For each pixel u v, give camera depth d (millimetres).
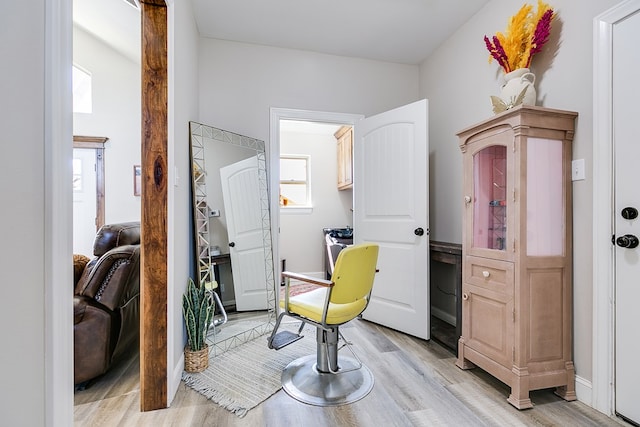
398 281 2689
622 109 1490
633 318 1450
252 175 2861
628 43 1463
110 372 2018
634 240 1437
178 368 1817
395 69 3295
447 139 2859
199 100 2805
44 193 686
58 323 711
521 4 2061
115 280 1836
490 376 1911
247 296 2758
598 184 1571
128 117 3916
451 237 2783
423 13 2492
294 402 1639
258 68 2951
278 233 3004
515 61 1958
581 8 1664
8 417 600
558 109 1736
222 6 2404
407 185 2639
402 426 1451
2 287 588
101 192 3838
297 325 2857
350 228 4949
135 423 1474
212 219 2547
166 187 1621
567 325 1687
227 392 1726
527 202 1651
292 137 4988
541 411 1566
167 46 1636
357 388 1756
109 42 3729
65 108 735
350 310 1772
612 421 1482
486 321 1837
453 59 2781
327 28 2699
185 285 2086
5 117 593
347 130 4520
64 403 728
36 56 663
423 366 2037
